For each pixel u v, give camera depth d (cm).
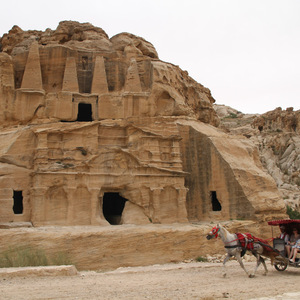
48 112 3319
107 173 3000
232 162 3259
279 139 7188
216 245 2772
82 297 1092
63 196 2889
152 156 3169
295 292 1199
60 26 4022
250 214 3038
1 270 1562
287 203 5006
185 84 4103
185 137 3509
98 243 2433
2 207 2805
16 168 2925
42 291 1192
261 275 1639
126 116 3409
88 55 3659
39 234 2333
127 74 3553
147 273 1734
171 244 2617
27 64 3369
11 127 3219
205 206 3347
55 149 2994
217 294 1155
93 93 3469
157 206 3061
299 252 1702
